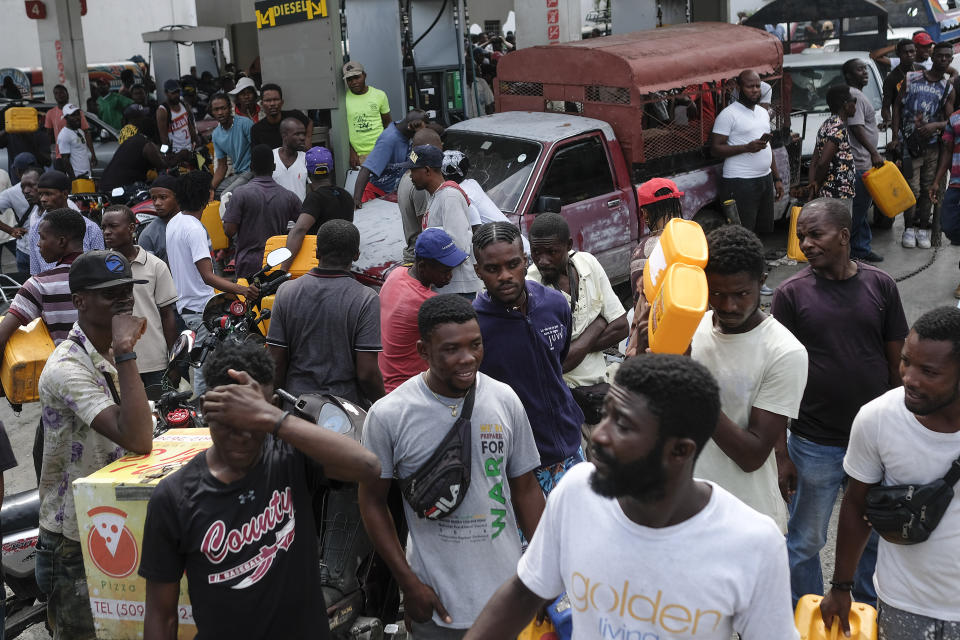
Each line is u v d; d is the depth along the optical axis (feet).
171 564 8.27
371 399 14.53
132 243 17.12
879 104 38.09
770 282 30.04
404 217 21.85
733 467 10.66
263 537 8.38
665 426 5.78
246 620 8.40
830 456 12.34
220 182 33.35
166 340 17.69
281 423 8.02
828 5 42.32
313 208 20.39
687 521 6.10
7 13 89.61
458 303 9.41
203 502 8.16
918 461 8.99
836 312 12.20
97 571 9.53
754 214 29.32
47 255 15.85
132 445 10.30
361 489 9.77
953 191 30.09
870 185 29.55
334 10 30.35
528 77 29.63
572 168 25.66
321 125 33.68
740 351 10.38
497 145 26.40
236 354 8.38
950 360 8.42
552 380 11.46
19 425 22.89
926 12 49.16
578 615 6.50
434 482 9.53
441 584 9.82
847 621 9.68
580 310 13.74
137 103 59.77
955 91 33.19
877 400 9.33
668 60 27.09
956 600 9.10
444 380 9.43
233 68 71.97
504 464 9.81
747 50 29.66
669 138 27.68
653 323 9.50
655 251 10.64
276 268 19.19
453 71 38.91
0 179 35.37
